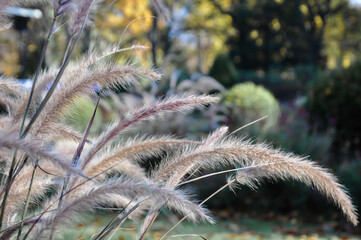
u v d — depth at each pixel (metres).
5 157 1.59
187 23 33.31
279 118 11.08
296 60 37.09
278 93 33.38
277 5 35.97
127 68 1.66
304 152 8.20
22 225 1.49
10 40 12.00
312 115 11.51
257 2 36.69
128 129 1.77
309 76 33.94
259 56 36.84
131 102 7.38
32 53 11.88
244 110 11.56
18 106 1.74
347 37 39.66
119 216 1.73
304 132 8.66
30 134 1.57
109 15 14.48
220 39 39.09
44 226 1.40
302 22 35.75
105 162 1.72
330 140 8.65
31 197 1.81
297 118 9.95
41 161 1.82
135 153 1.73
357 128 10.94
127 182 1.38
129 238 4.50
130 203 1.86
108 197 1.46
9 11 1.64
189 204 1.38
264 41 36.88
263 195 8.07
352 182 7.39
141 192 1.33
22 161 1.58
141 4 15.75
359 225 6.99
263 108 11.67
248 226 6.75
